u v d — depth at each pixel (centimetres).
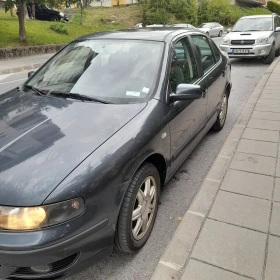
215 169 371
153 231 286
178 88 297
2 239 186
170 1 3142
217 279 222
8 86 922
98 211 207
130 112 266
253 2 5116
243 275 225
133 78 307
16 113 274
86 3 2575
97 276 239
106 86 304
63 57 364
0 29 1856
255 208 297
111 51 340
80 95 297
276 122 515
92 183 203
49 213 189
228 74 521
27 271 201
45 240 187
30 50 1661
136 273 242
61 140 228
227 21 3856
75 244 198
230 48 1157
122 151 227
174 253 246
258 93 697
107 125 247
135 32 372
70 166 206
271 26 1193
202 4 3672
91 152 218
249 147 427
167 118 285
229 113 611
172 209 319
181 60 352
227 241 257
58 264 203
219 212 293
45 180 196
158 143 268
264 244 253
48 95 307
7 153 217
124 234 234
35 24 2184
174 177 380
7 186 193
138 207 250
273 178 349
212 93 425
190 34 405
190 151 370
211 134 509
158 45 333
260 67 1102
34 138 232
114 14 3381
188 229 271
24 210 187
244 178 350
